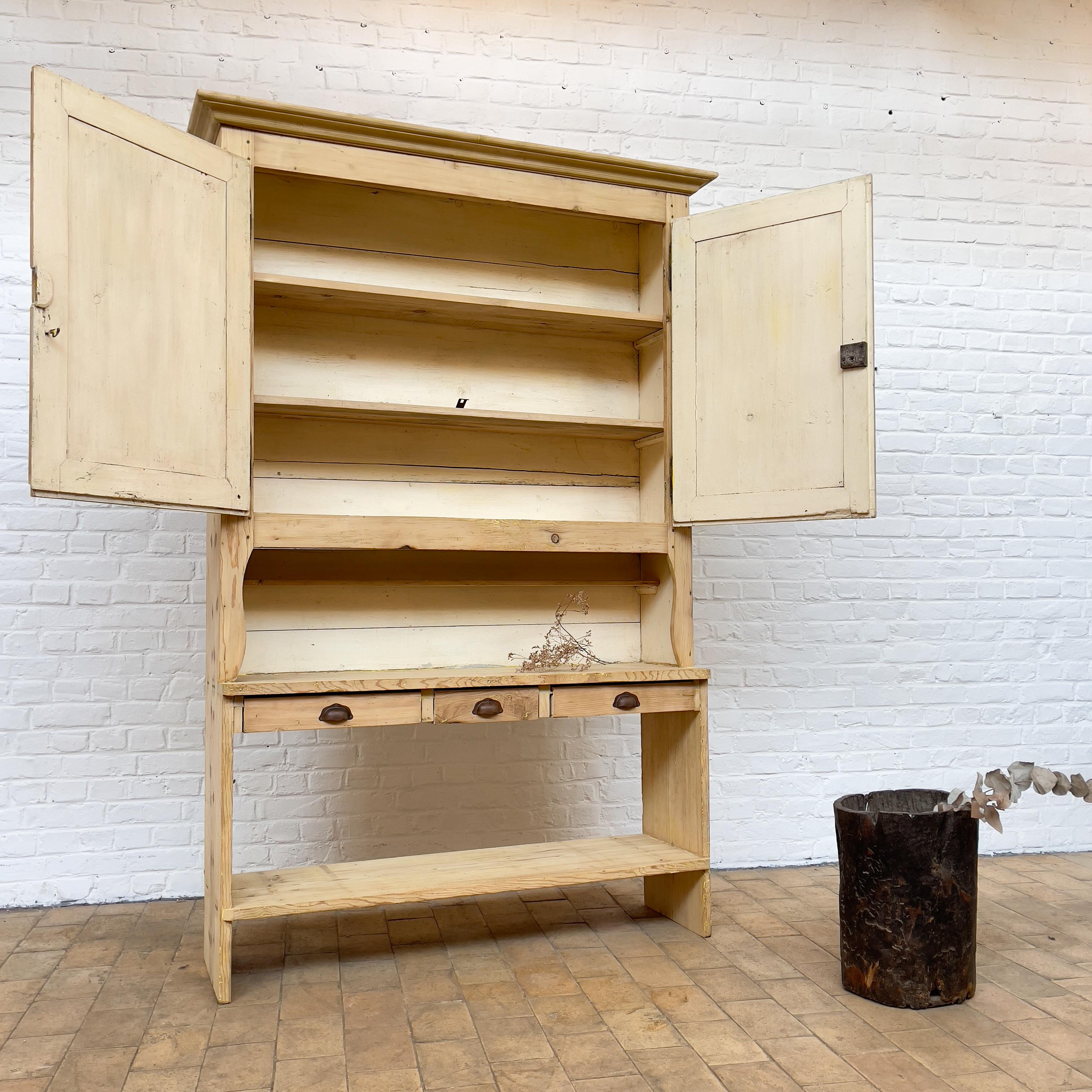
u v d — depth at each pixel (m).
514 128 3.65
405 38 3.57
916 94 3.97
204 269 2.50
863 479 2.69
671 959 2.75
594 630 3.32
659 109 3.77
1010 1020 2.33
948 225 3.98
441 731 3.55
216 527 2.71
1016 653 3.98
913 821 2.41
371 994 2.50
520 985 2.55
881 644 3.88
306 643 2.98
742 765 3.77
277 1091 2.00
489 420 3.00
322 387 3.02
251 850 3.38
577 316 3.06
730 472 2.98
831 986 2.55
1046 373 4.05
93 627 3.29
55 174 2.11
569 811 3.64
